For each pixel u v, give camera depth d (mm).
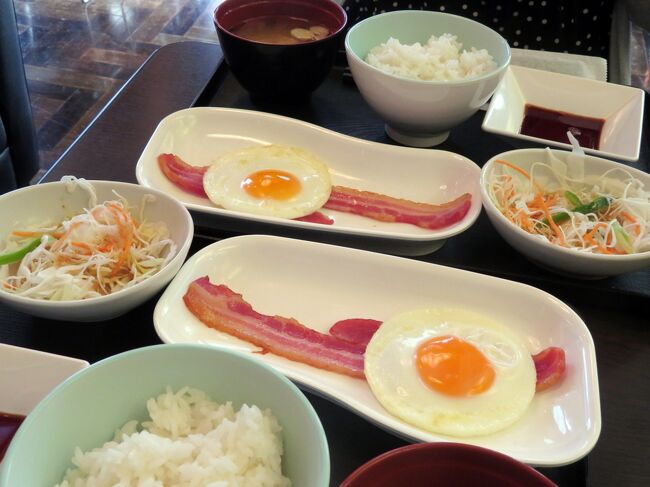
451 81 425
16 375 264
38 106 963
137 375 244
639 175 397
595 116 501
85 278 329
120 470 225
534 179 415
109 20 1191
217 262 355
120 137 465
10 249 339
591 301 364
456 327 323
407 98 430
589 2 653
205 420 249
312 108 517
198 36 1163
